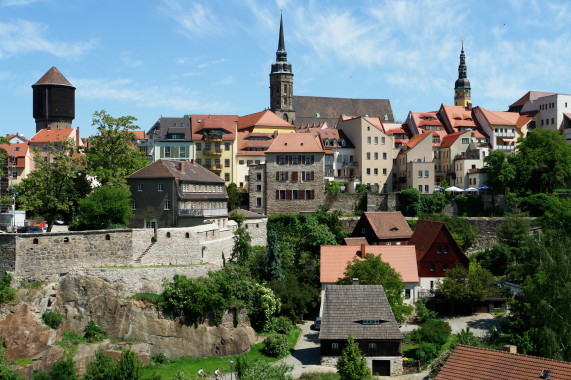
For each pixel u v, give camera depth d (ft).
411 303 276.82
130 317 228.63
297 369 217.56
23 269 222.28
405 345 238.89
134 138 320.29
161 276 238.68
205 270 247.50
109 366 194.49
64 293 228.02
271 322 255.09
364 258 279.08
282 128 495.00
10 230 268.41
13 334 211.82
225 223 313.94
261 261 282.56
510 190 401.70
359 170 435.94
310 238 330.75
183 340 230.89
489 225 360.69
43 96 565.53
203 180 313.12
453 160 450.30
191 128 431.43
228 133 428.56
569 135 479.41
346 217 373.40
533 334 209.26
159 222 284.61
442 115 506.89
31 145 466.29
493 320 264.93
